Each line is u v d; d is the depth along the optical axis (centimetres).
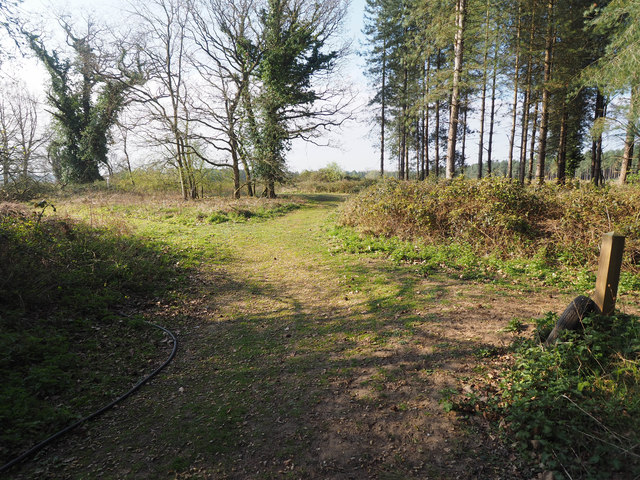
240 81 2377
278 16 2308
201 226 1425
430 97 1548
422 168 3059
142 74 2184
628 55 988
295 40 2358
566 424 253
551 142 2858
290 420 312
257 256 967
